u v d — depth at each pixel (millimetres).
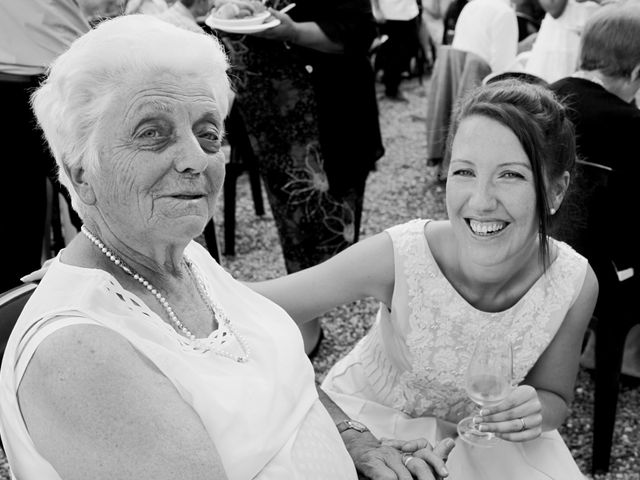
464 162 1600
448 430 1895
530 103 1587
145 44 1124
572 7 4109
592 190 2340
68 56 1125
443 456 1573
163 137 1138
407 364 1873
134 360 1098
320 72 2916
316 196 3096
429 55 7977
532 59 4426
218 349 1273
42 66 2799
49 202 3494
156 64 1121
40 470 1070
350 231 3236
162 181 1143
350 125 3039
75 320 1087
